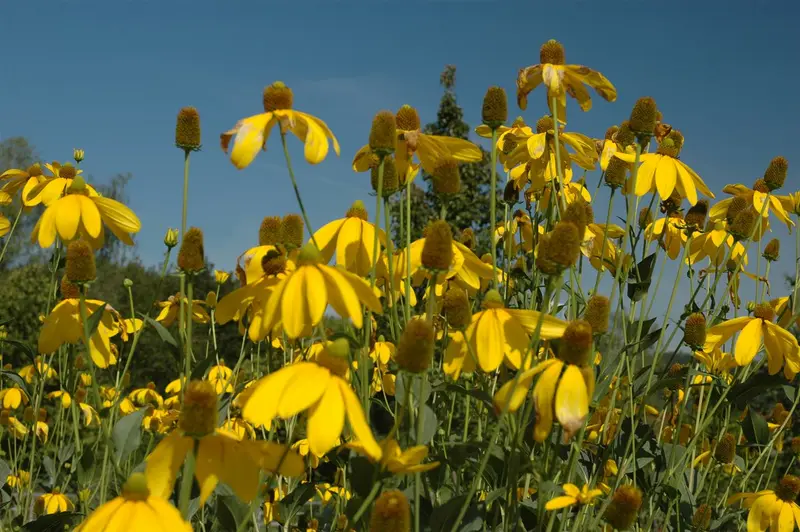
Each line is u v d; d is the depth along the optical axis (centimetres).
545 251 125
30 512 176
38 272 443
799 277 166
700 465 172
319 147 131
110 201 147
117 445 131
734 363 164
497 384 149
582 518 139
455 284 148
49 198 168
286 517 153
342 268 123
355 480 121
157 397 233
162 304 167
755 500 151
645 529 154
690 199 155
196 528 157
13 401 190
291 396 115
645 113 146
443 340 153
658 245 153
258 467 117
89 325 129
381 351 172
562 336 127
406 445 132
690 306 156
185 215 135
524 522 139
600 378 146
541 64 147
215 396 115
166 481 116
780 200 171
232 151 129
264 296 133
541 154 157
